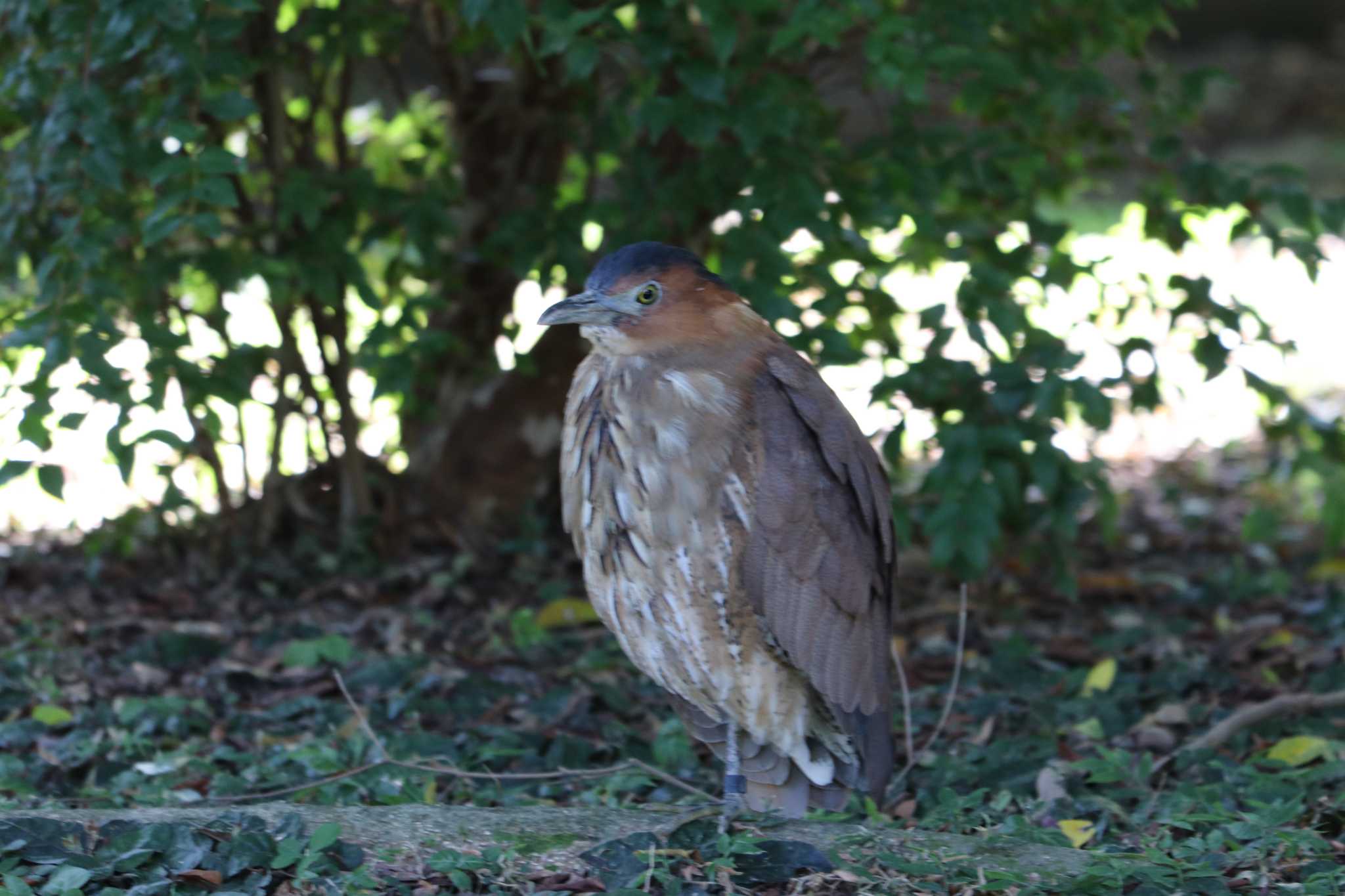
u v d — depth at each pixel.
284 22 12.47
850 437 7.54
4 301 11.50
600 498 7.32
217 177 9.18
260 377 13.22
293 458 14.08
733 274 10.20
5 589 12.57
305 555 13.18
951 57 9.52
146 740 9.14
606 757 9.26
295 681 10.45
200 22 9.45
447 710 9.84
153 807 7.39
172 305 11.76
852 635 7.47
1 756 8.62
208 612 12.07
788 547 7.21
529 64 12.62
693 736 8.34
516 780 8.71
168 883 6.21
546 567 13.39
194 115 9.62
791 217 10.18
